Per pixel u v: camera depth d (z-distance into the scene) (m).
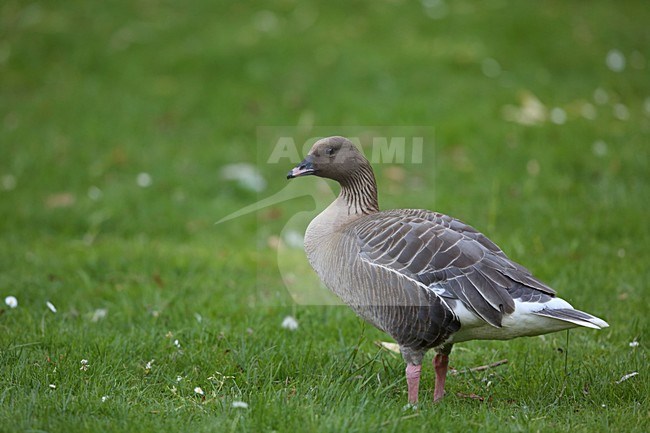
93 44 21.16
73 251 12.66
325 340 9.42
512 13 22.16
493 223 12.90
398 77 18.97
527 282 7.13
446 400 7.81
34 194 15.02
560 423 7.12
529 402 7.81
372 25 21.33
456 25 21.41
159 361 8.60
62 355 8.48
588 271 11.13
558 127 16.77
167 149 16.88
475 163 15.65
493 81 18.89
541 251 12.04
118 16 22.53
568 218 13.14
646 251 11.87
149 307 10.38
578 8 23.61
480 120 16.98
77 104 18.67
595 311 10.05
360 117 17.20
